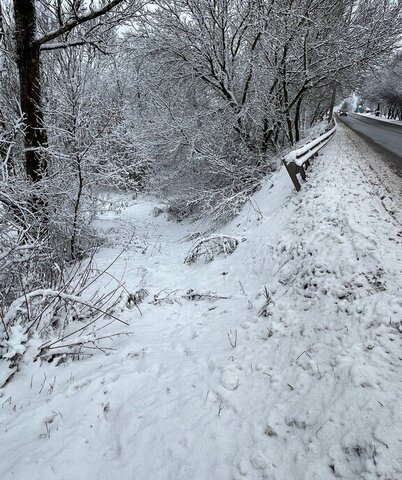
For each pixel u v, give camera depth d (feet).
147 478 7.75
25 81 20.65
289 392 9.22
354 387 8.24
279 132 50.93
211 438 8.39
